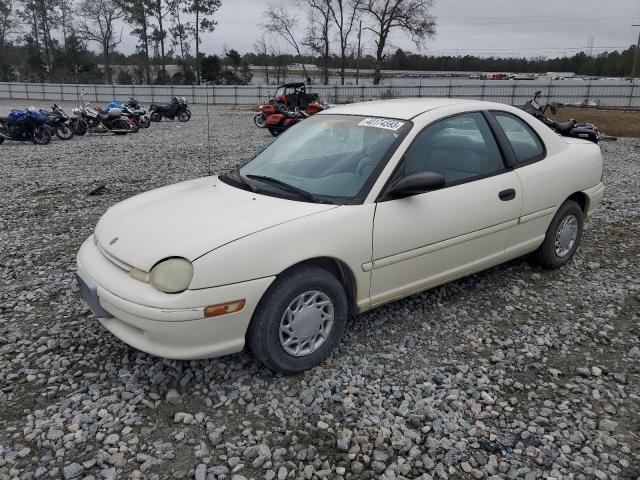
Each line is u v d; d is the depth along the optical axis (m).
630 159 12.58
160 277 2.74
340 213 3.14
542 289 4.44
